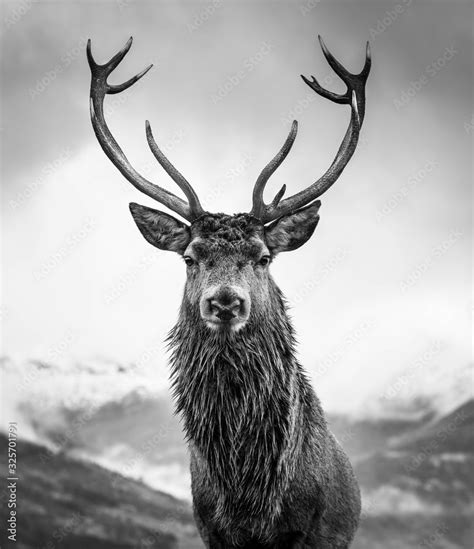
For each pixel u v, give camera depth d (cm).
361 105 769
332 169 719
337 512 668
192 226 657
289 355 654
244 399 627
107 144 717
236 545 643
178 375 656
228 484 628
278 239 677
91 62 736
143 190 705
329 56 771
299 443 638
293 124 702
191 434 647
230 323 601
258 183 696
